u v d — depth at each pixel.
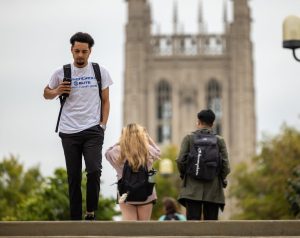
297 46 47.84
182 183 34.06
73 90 30.88
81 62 30.89
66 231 28.69
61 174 72.75
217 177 33.97
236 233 28.61
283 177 112.19
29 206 74.44
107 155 33.41
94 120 30.92
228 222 28.69
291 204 51.97
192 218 33.97
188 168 33.72
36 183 120.00
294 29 47.81
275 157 116.31
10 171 118.44
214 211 34.16
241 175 145.00
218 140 33.94
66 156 31.03
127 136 33.06
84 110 30.89
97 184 31.14
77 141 30.94
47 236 28.55
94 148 30.92
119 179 33.44
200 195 33.72
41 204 73.00
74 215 31.67
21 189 118.56
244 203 127.69
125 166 33.06
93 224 28.59
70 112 30.92
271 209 115.19
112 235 28.58
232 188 144.25
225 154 33.94
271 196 120.25
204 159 33.50
